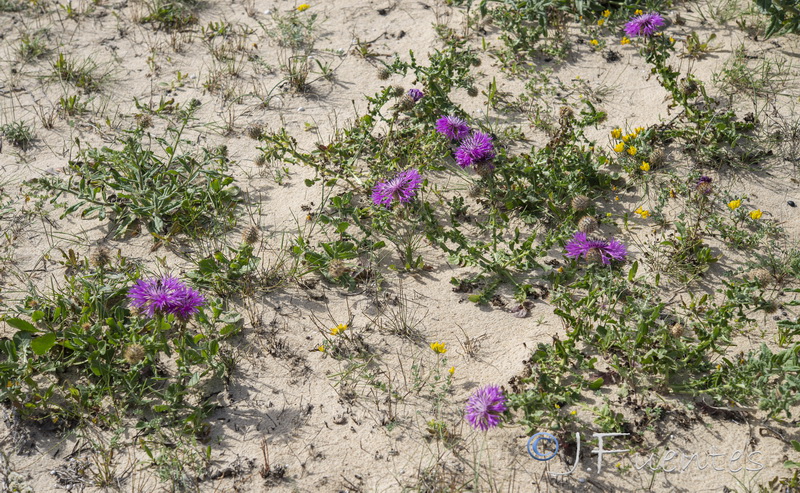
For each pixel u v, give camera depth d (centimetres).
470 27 234
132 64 231
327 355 193
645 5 234
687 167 211
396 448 185
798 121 214
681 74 223
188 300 189
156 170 207
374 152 215
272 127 220
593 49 229
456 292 199
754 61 223
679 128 214
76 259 202
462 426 186
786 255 200
